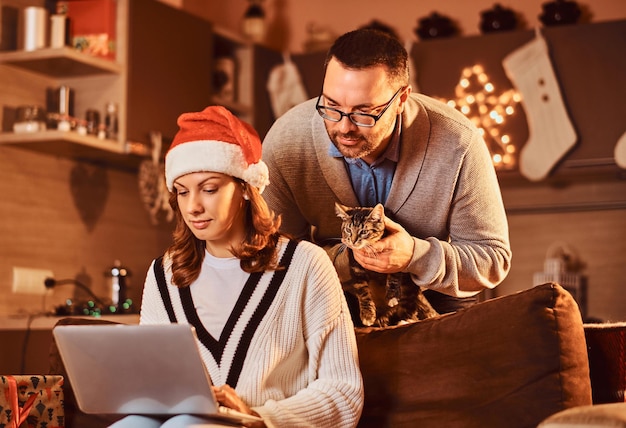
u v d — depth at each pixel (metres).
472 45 4.90
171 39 4.54
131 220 4.82
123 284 4.33
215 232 2.01
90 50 4.20
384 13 5.41
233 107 5.03
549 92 4.78
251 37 5.36
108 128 4.20
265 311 2.03
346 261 2.58
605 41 4.71
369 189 2.52
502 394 2.00
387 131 2.31
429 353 2.13
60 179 4.34
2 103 3.98
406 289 2.58
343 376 2.01
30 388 2.18
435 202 2.46
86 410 1.91
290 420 1.89
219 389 1.82
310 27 5.38
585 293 5.09
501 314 2.04
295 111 2.58
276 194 2.60
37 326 3.76
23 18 4.11
